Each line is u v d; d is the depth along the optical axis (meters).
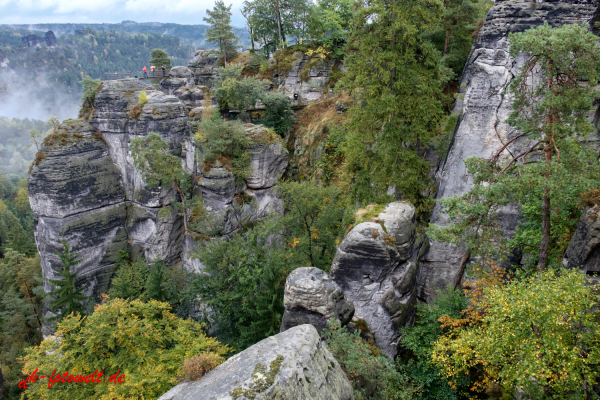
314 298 15.05
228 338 26.77
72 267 41.38
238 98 46.41
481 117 21.11
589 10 18.81
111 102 42.09
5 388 36.44
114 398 16.89
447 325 15.32
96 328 19.50
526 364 9.98
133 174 42.94
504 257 16.30
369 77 23.98
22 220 94.94
